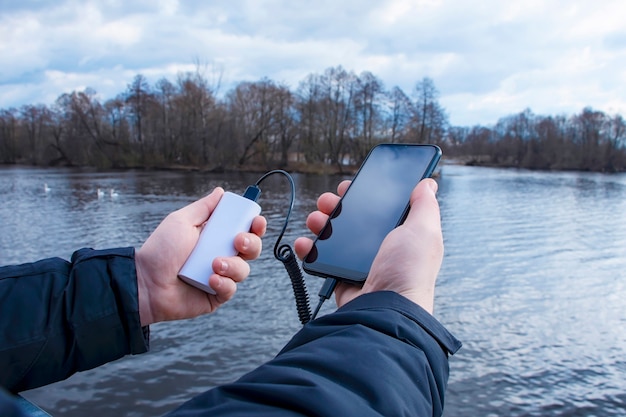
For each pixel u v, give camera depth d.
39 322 0.98
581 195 35.72
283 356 0.72
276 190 33.06
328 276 1.21
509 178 52.97
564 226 22.19
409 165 1.30
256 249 1.18
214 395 0.66
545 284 13.09
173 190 33.19
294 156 59.16
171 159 58.16
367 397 0.64
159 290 1.11
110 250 1.10
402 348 0.72
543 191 38.38
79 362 1.02
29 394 7.24
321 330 0.79
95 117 60.72
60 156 63.16
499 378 8.01
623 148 74.12
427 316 0.80
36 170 54.69
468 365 8.41
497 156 82.12
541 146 76.69
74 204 25.98
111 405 7.08
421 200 1.04
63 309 1.01
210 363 8.25
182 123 56.12
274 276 12.58
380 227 1.22
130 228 19.38
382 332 0.74
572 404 7.38
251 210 1.21
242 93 53.84
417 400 0.68
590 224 22.84
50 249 16.25
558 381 7.96
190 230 1.18
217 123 54.00
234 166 52.34
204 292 1.18
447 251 16.88
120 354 1.06
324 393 0.62
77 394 7.32
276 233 17.61
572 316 10.71
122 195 30.28
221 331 9.39
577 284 13.12
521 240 18.94
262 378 0.68
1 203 26.42
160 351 8.60
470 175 57.31
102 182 39.03
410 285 0.86
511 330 9.88
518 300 11.71
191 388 7.53
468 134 87.38
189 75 55.06
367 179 1.34
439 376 0.74
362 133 52.69
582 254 16.72
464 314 10.74
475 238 19.19
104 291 1.03
